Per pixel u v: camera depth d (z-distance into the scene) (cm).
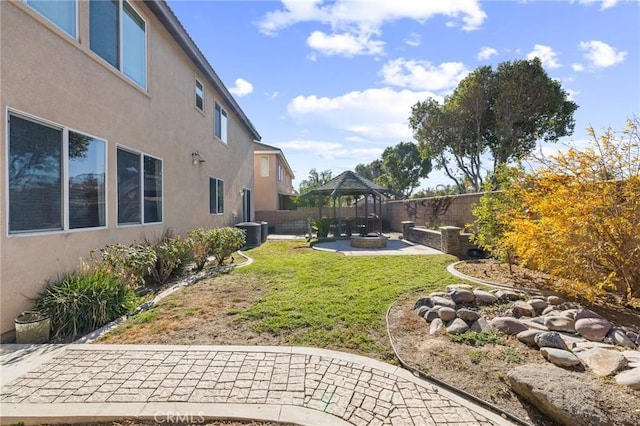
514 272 709
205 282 676
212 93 1239
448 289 555
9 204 421
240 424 247
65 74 520
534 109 2012
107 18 638
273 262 900
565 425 240
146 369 322
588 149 511
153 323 453
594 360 319
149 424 248
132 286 558
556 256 533
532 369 289
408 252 1096
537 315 466
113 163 648
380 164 5288
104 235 614
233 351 363
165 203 870
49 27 486
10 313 417
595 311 469
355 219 1816
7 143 420
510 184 724
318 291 593
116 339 401
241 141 1672
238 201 1617
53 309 423
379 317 462
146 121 776
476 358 342
